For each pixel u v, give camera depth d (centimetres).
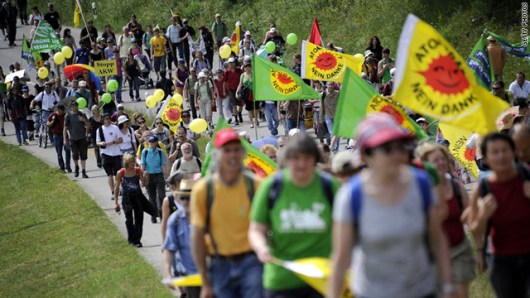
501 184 2003
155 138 5122
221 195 1970
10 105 8062
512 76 7188
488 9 7950
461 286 2186
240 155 1966
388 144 1506
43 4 14262
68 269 4869
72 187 6575
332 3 9675
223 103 7531
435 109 2059
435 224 1579
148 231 5069
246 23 10644
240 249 1984
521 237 2009
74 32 12838
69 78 8219
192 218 1983
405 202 1532
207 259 2102
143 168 5122
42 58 10106
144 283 4153
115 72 8538
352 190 1541
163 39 9406
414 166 2023
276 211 1822
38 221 6031
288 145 1798
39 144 8038
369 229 1535
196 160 4678
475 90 2041
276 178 1831
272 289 1877
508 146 1967
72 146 6750
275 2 10494
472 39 7844
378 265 1554
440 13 8319
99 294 4228
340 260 1556
